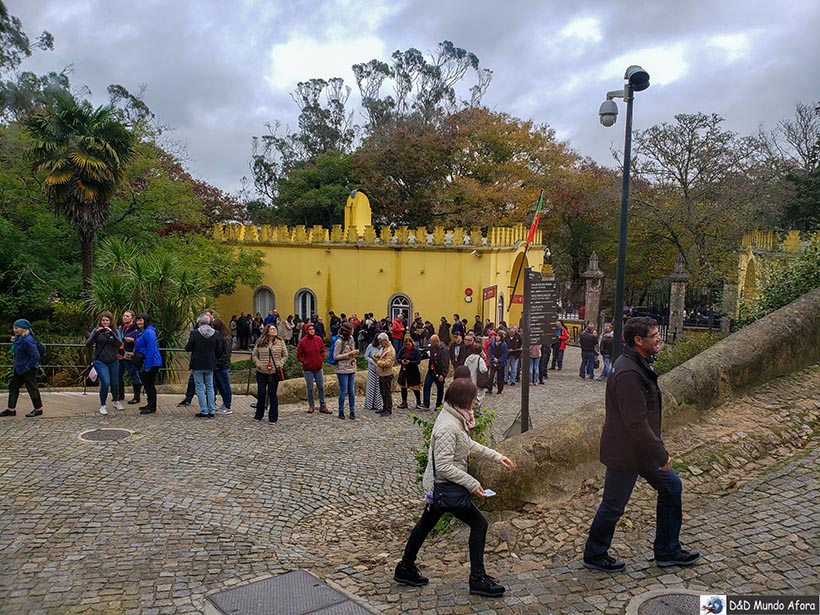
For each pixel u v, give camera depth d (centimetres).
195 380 1185
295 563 602
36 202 2344
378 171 4197
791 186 3469
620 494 494
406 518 771
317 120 6034
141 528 670
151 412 1179
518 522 600
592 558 507
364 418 1305
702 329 2678
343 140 6038
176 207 2614
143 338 1153
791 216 3416
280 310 3212
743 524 546
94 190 1745
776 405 766
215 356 1210
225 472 888
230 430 1115
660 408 498
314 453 1020
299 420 1244
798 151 4231
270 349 1198
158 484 812
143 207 2522
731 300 2644
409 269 2997
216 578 554
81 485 783
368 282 3058
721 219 3325
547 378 2128
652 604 446
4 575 546
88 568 566
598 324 3275
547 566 527
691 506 589
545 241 4650
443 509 488
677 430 711
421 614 468
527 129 4112
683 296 2623
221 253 2906
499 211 3900
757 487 613
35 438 963
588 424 675
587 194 4300
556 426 672
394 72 6200
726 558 498
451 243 2938
